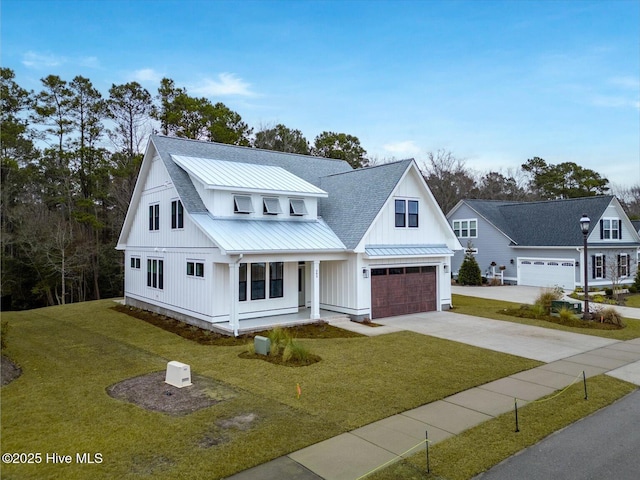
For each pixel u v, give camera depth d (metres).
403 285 20.05
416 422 8.05
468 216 38.44
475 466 6.48
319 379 10.44
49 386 9.97
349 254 18.52
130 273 23.44
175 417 8.09
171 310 19.00
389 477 6.13
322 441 7.21
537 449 7.11
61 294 35.72
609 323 17.92
